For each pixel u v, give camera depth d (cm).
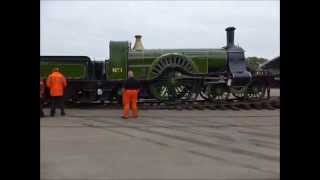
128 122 1742
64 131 1466
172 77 2445
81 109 2330
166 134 1405
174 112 2166
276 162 964
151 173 856
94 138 1313
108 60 2445
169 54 2450
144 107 2383
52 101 1966
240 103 2347
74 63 2406
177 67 2448
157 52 2466
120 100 2453
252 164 943
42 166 917
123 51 2438
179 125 1648
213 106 2323
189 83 2447
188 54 2481
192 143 1228
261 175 841
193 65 2462
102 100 2436
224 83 2450
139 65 2445
